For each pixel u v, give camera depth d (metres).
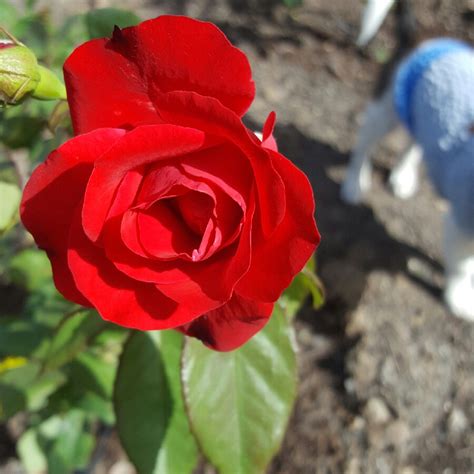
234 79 0.17
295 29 1.24
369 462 0.79
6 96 0.21
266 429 0.27
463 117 0.81
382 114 0.95
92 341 0.31
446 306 0.94
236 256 0.16
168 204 0.19
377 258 0.97
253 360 0.27
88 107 0.18
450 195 0.82
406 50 1.01
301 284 0.29
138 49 0.17
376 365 0.86
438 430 0.83
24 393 0.44
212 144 0.17
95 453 0.69
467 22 1.29
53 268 0.19
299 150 1.08
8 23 0.40
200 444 0.27
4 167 0.33
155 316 0.18
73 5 1.01
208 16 1.20
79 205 0.18
